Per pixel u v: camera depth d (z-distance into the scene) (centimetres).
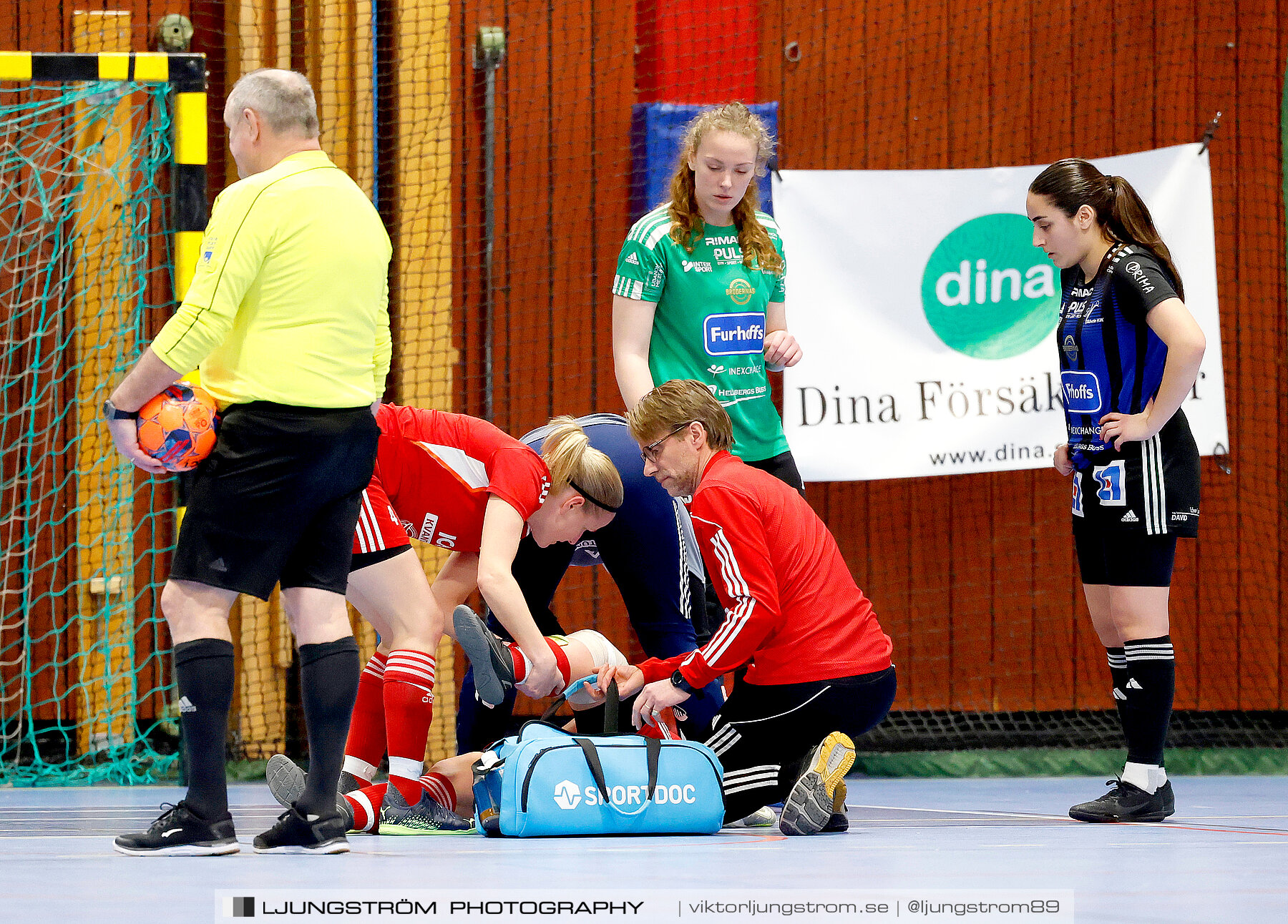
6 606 1892
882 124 2078
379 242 1007
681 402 1181
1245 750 2023
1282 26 2106
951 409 1962
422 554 1898
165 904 711
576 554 1485
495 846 1023
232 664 963
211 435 933
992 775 1964
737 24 2053
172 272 1855
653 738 1187
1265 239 2111
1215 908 710
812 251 1939
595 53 2041
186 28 1903
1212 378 1983
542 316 2033
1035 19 2098
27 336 1903
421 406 1922
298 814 976
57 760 1878
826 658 1146
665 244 1409
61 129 1903
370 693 1278
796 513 1170
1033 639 2086
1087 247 1358
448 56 1950
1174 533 1316
